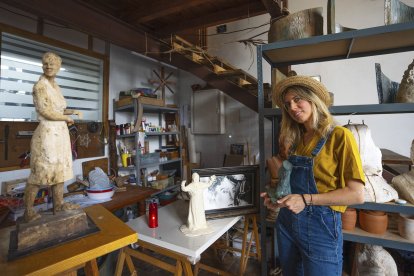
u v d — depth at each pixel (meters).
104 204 1.80
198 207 1.35
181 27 2.80
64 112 0.96
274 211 1.61
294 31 1.55
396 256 1.87
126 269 2.16
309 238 1.02
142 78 3.55
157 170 3.57
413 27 1.25
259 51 1.60
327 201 0.94
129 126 2.86
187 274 1.20
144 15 2.40
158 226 1.40
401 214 1.38
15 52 2.13
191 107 4.08
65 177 0.95
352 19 2.95
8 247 0.82
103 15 2.19
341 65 3.03
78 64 2.66
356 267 1.55
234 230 2.35
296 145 1.20
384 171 1.86
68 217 0.88
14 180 2.03
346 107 1.38
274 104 1.66
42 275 0.68
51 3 1.78
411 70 1.34
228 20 2.63
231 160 3.63
